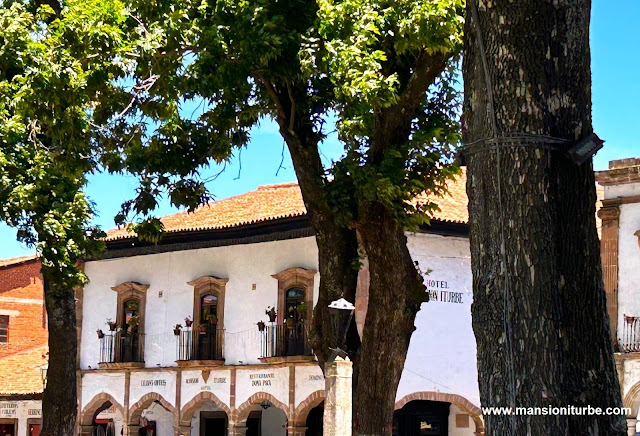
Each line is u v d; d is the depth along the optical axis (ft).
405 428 115.75
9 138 72.64
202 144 70.03
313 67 59.31
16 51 69.26
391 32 57.88
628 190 101.55
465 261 108.99
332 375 57.00
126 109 63.16
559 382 28.50
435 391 105.09
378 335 60.29
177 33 60.54
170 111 66.33
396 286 60.34
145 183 70.64
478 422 107.24
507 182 29.50
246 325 115.34
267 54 58.75
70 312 84.89
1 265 156.15
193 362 118.21
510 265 29.17
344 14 58.29
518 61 29.66
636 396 97.66
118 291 128.36
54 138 64.39
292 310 111.14
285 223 111.04
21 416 141.49
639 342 98.17
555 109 29.58
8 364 144.36
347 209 61.41
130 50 60.03
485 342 29.53
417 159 60.70
